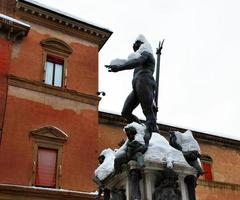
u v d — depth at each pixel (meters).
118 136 25.58
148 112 6.39
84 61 24.17
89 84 23.56
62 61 23.52
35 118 20.73
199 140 29.20
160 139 5.98
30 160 19.56
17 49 22.12
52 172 20.02
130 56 6.48
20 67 21.73
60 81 22.92
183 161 5.71
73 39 24.50
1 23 21.45
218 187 27.50
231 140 30.33
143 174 5.52
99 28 24.84
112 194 6.05
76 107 22.30
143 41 6.97
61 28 24.33
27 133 20.11
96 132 22.22
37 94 21.42
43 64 22.58
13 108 20.33
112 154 6.71
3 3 22.89
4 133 19.44
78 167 20.67
